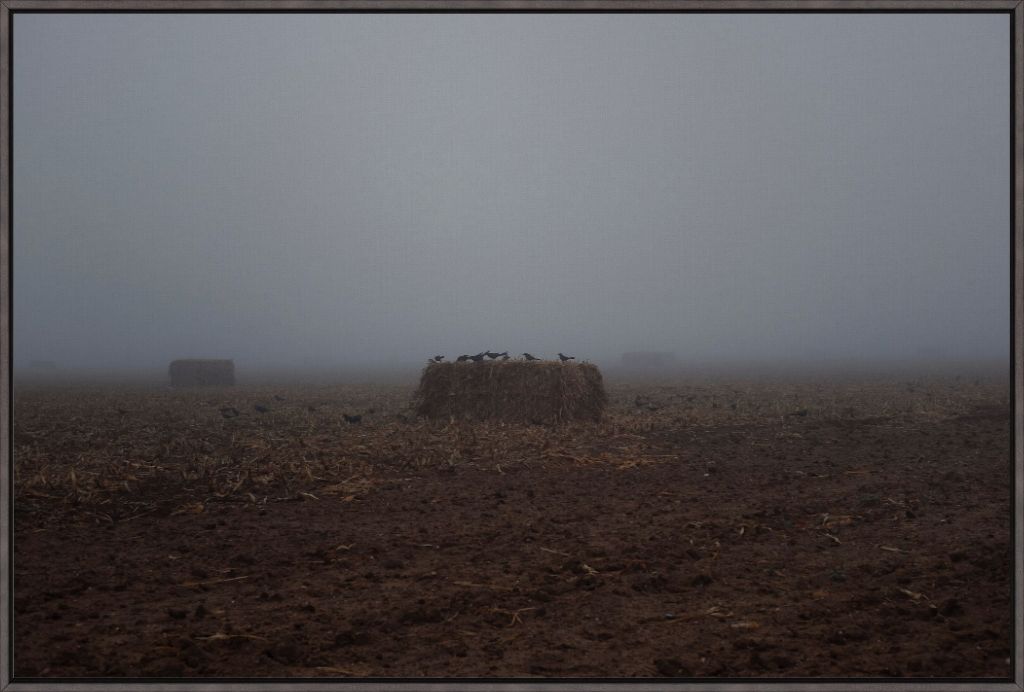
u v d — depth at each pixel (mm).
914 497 8508
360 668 4406
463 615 5238
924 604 5391
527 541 6973
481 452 11422
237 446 12023
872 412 16922
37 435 13398
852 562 6363
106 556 6508
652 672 4371
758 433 13617
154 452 11320
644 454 11367
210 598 5543
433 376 15531
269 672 4340
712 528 7371
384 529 7359
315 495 8711
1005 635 4848
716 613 5246
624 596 5582
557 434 13312
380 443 12156
